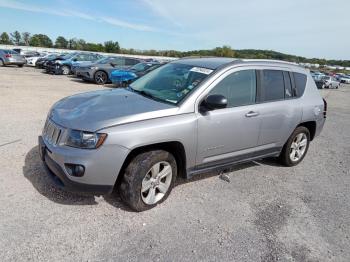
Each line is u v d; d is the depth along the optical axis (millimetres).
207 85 3873
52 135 3432
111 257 2789
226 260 2914
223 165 4285
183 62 4738
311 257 3088
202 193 4191
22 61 24297
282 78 4957
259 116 4434
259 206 4016
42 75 19453
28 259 2660
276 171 5320
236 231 3395
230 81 4125
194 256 2920
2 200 3488
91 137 3117
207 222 3504
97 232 3123
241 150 4402
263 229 3486
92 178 3154
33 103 9016
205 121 3766
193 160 3836
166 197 3818
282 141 5086
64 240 2951
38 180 4020
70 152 3129
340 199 4477
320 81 34594
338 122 11398
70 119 3332
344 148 7426
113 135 3135
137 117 3330
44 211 3369
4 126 6293
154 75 4676
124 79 14727
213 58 4836
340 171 5688
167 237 3158
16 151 4930
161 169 3664
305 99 5324
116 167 3215
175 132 3492
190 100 3705
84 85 15438
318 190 4727
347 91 36281
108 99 3883
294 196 4430
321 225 3705
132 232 3182
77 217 3332
